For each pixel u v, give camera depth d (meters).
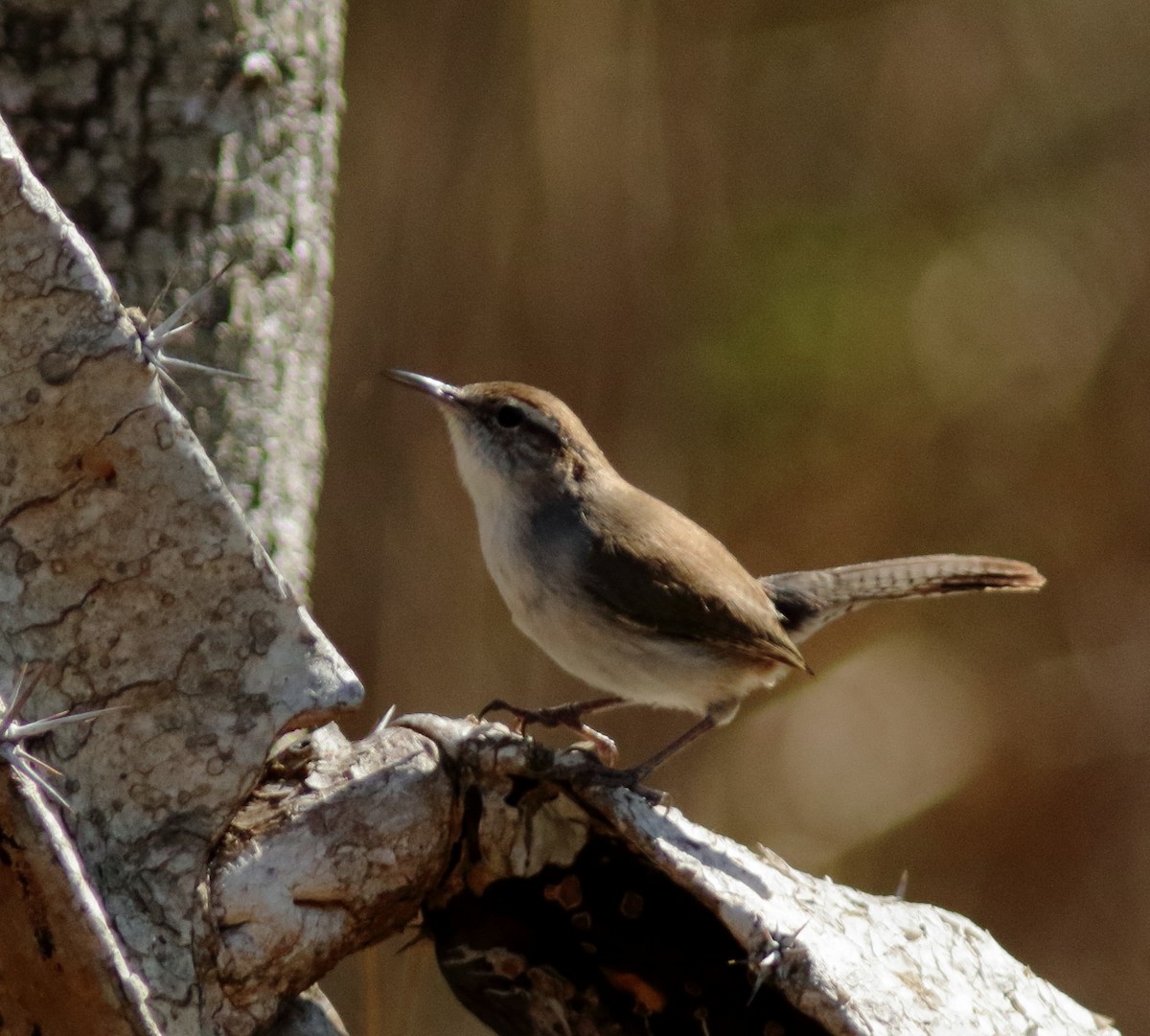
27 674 4.61
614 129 13.30
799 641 9.51
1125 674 15.27
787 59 14.98
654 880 5.54
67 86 6.45
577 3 13.16
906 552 14.77
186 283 6.59
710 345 13.80
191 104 6.64
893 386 14.70
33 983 4.42
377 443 12.71
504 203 13.08
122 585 4.76
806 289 14.34
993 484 15.07
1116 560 15.44
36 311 4.56
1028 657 15.53
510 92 13.08
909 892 14.84
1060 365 15.27
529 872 5.57
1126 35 15.74
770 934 5.14
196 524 4.79
